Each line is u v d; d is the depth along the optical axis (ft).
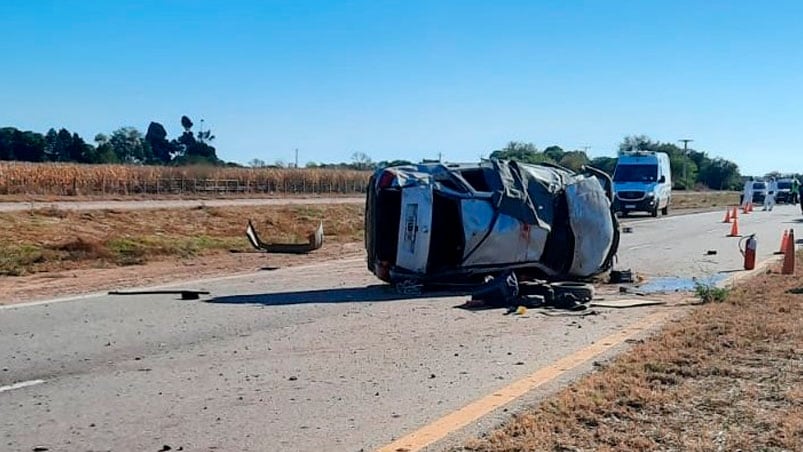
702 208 179.42
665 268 60.13
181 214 112.16
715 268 59.88
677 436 19.13
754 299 40.34
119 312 39.73
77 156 273.54
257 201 156.25
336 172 214.69
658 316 37.73
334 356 29.71
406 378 26.27
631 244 82.12
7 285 50.52
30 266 60.03
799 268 55.88
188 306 41.86
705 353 27.71
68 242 75.51
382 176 49.44
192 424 21.36
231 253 75.46
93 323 36.58
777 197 216.33
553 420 20.47
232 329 35.29
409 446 19.24
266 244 78.18
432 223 48.08
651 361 26.61
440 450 18.83
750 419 20.29
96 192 158.30
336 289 49.11
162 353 30.22
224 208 124.36
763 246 78.23
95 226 94.27
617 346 30.58
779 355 27.22
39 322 36.73
